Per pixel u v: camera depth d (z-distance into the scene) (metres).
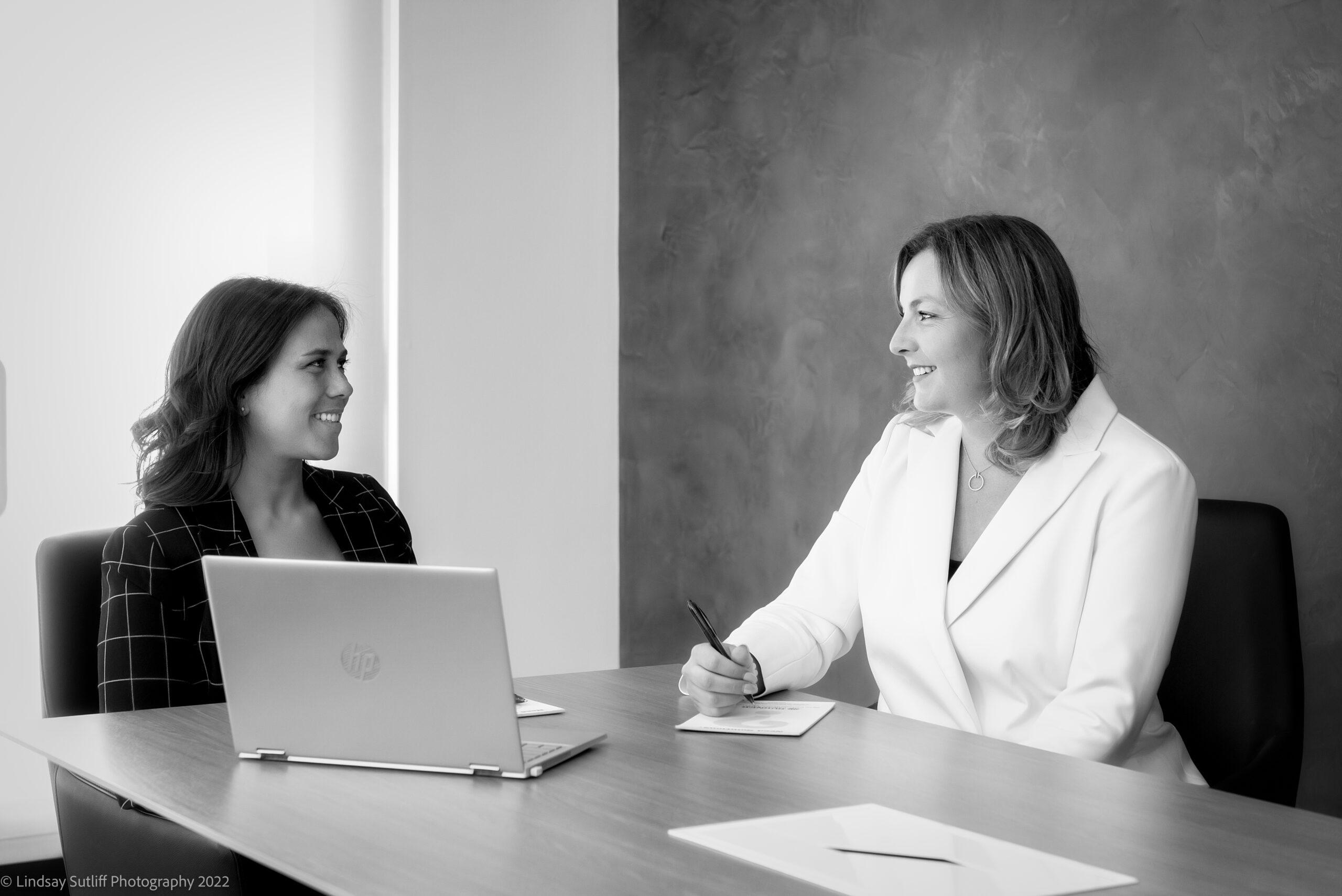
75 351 2.87
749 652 1.73
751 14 3.38
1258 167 2.34
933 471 1.99
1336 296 2.23
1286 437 2.32
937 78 2.91
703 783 1.28
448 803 1.20
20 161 2.80
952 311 1.89
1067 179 2.66
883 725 1.56
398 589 1.29
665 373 3.62
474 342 3.46
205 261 3.02
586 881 0.97
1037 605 1.80
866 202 3.07
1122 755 1.72
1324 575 2.28
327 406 2.16
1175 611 1.75
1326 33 2.24
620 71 3.74
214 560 1.35
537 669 3.61
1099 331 2.62
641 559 3.70
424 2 3.34
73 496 2.86
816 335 3.19
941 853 1.04
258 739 1.37
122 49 2.92
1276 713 1.83
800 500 3.24
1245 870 1.01
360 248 3.24
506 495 3.54
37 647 2.81
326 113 3.19
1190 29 2.45
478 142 3.46
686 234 3.56
